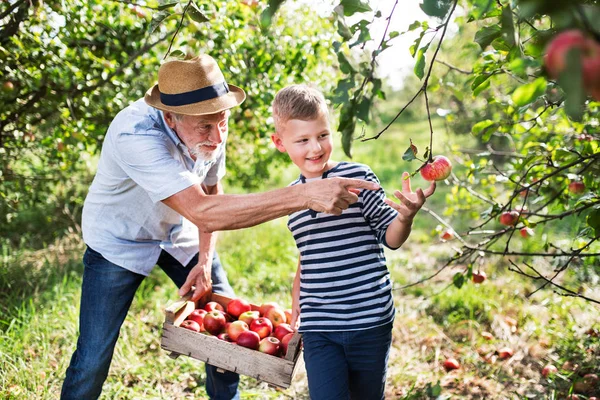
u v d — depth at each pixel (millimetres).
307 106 1999
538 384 3115
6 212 4930
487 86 2125
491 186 3580
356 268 2041
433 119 13039
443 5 1476
